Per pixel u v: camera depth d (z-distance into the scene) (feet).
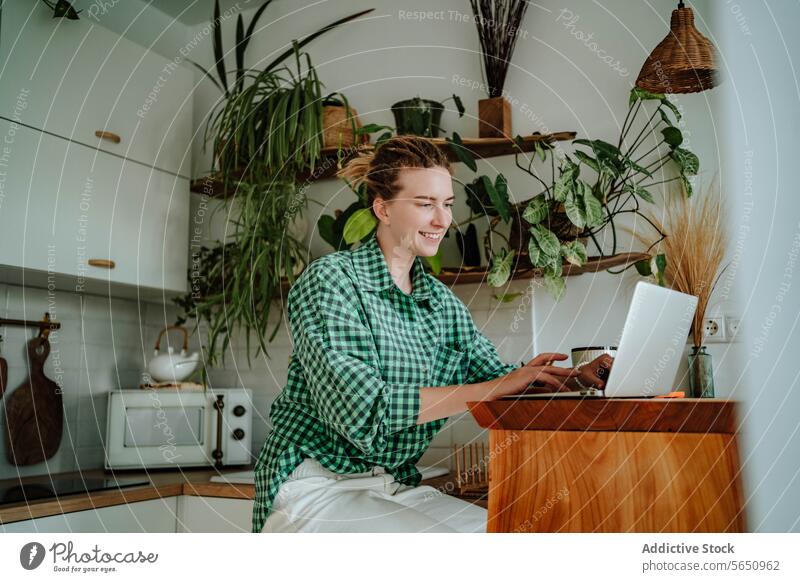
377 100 7.94
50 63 6.94
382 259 4.87
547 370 4.40
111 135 7.41
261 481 4.58
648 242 6.42
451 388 4.21
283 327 8.24
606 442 2.99
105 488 6.38
